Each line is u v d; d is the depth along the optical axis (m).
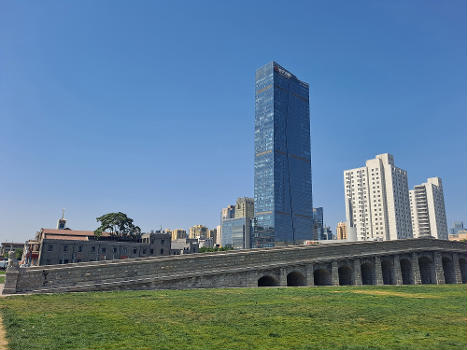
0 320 18.91
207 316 21.72
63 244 115.75
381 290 41.34
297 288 42.50
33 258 121.56
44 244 113.00
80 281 34.69
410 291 40.62
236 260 44.94
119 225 132.00
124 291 35.12
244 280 44.53
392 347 15.34
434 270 72.12
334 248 56.16
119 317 20.72
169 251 135.50
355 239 128.38
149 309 23.73
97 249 121.00
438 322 20.91
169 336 16.58
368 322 20.77
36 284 32.69
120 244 125.69
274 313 23.19
